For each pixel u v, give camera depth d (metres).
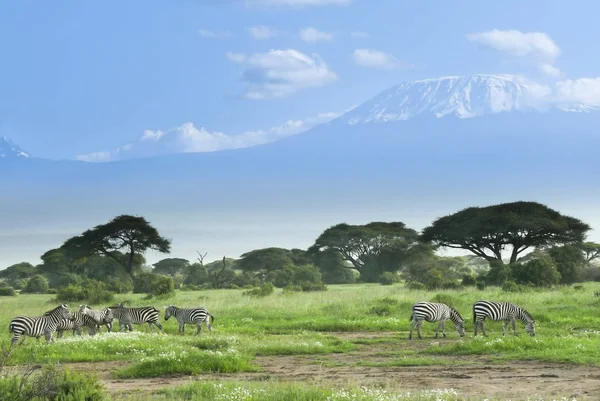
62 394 15.69
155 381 19.95
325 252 105.25
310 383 18.31
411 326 30.02
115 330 35.25
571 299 43.03
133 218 93.19
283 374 20.92
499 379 19.28
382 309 39.94
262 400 15.79
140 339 27.33
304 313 40.16
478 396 16.64
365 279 103.44
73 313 30.19
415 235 106.75
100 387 16.20
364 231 103.94
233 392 16.38
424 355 24.61
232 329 34.12
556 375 19.69
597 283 69.19
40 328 28.69
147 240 92.56
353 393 16.03
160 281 62.69
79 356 24.28
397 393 16.61
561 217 86.12
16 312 43.66
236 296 58.81
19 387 15.84
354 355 24.91
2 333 32.62
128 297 63.31
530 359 22.53
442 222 88.75
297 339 29.09
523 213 86.25
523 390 17.70
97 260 96.19
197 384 17.86
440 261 101.94
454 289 60.12
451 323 34.25
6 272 119.88
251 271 109.62
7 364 22.80
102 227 91.81
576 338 26.06
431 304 30.11
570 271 68.75
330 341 28.42
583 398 16.45
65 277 90.56
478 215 85.88
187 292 74.50
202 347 26.31
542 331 30.34
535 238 83.94
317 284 67.62
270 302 47.38
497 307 29.69
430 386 18.36
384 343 28.45
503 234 83.94
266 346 25.97
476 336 28.88
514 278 62.53
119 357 24.48
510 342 24.84
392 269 103.06
